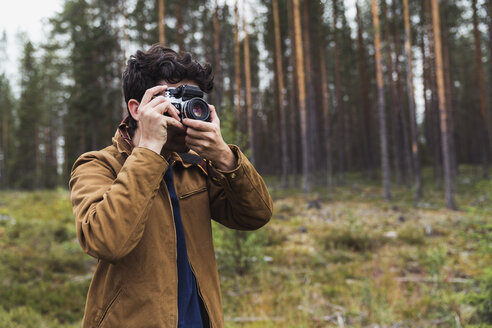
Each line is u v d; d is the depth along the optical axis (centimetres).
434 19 1543
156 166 91
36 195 1552
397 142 2661
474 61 3328
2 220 980
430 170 3234
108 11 2517
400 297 471
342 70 3080
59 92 3447
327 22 2495
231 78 3125
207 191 118
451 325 368
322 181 2770
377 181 2862
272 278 580
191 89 99
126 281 96
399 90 2519
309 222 1158
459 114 3694
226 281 568
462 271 568
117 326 94
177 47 1997
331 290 512
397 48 2438
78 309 456
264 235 642
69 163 2870
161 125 92
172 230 100
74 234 876
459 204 1576
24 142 3406
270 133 3897
